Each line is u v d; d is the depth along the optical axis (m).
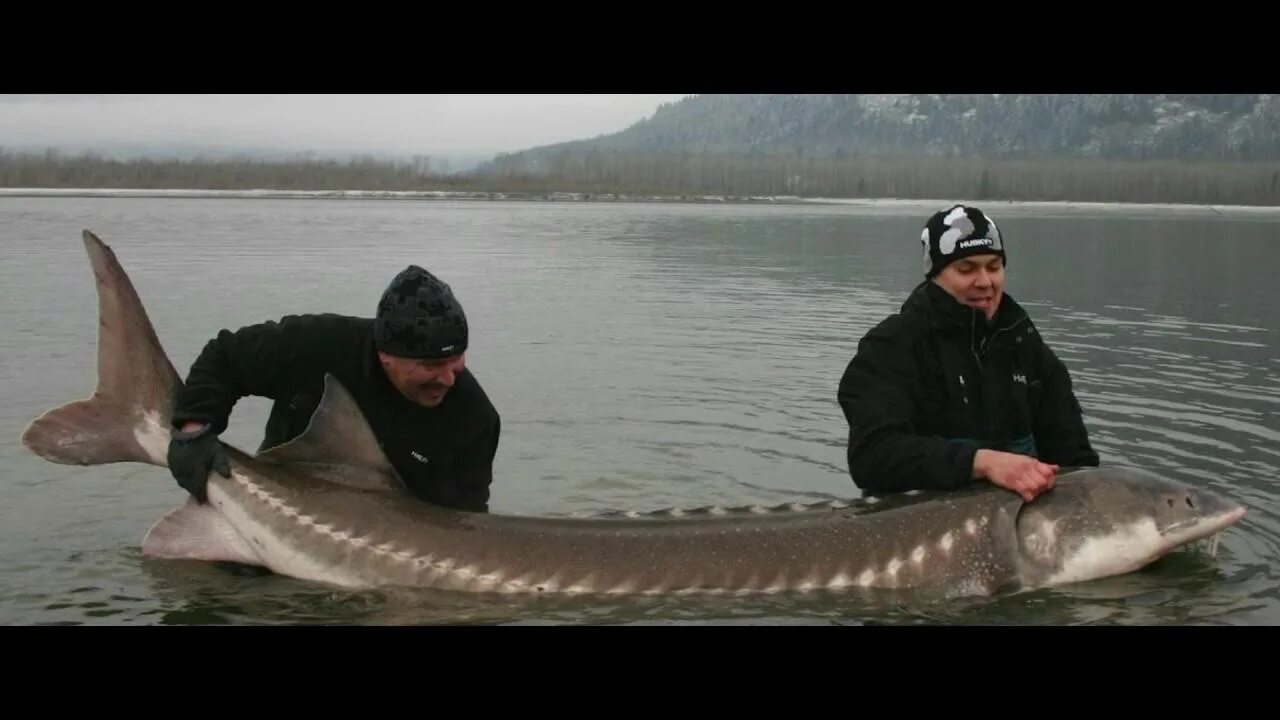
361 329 3.55
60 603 3.19
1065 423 3.72
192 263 11.21
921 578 3.24
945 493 3.40
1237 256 14.53
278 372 3.53
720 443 4.79
